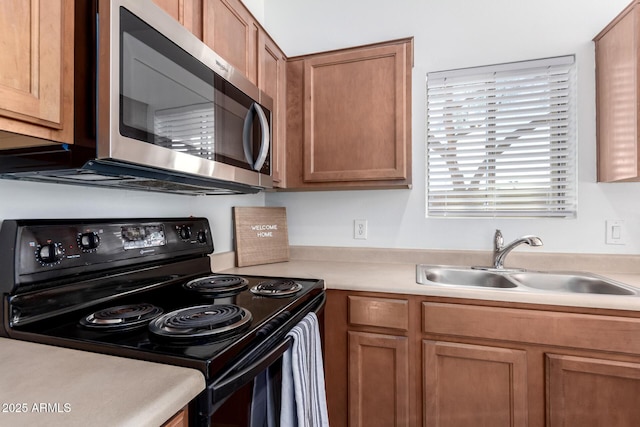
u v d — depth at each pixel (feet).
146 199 4.24
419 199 6.29
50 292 2.80
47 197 3.12
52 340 2.46
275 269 5.70
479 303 4.18
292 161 5.81
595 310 3.80
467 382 4.20
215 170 3.52
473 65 5.97
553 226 5.64
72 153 2.44
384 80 5.32
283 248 6.66
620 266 5.25
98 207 3.61
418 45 6.24
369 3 6.52
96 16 2.36
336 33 6.71
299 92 5.77
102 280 3.23
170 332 2.49
